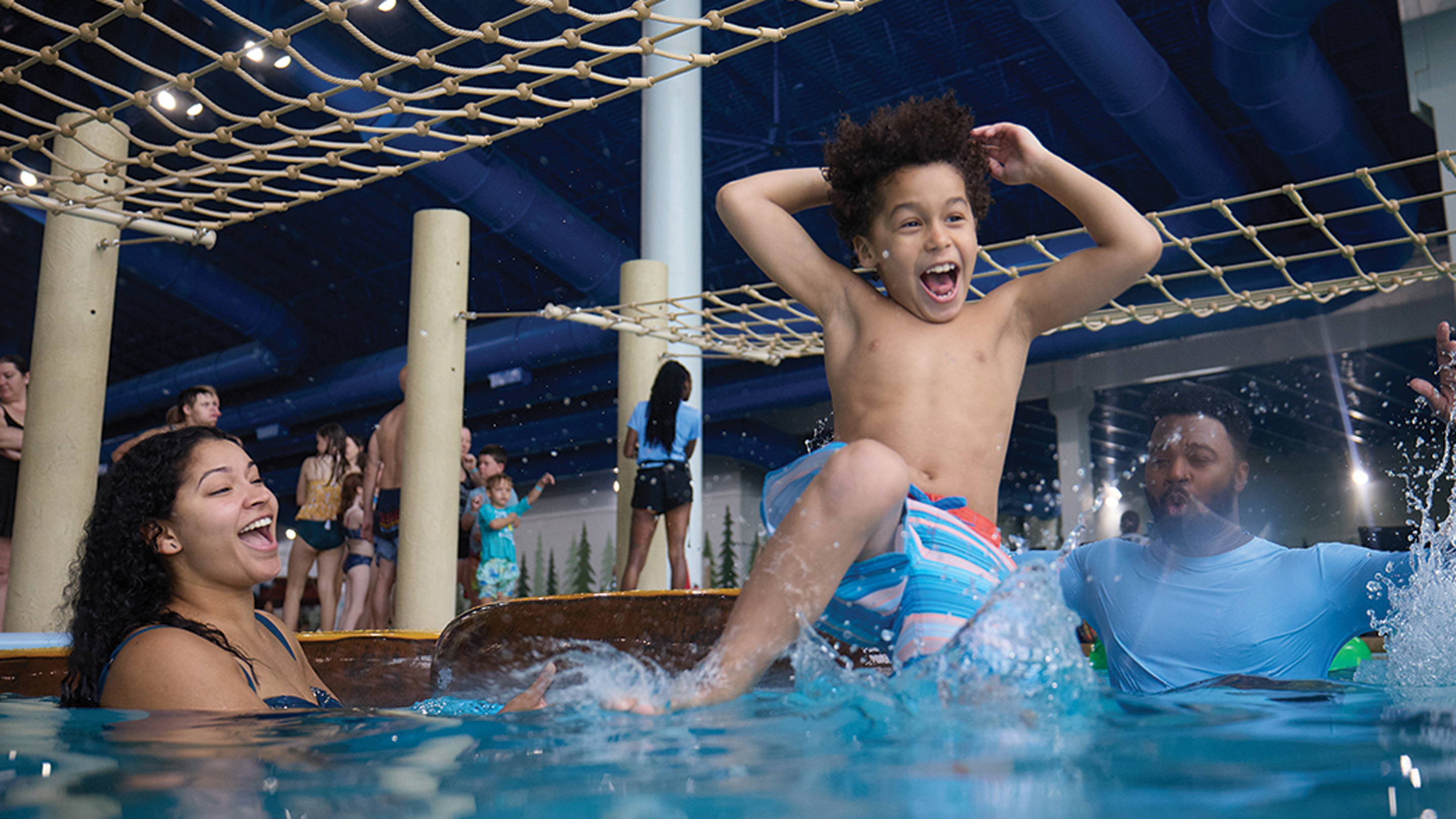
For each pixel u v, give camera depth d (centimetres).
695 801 65
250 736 102
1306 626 163
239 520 162
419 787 72
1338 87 767
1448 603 149
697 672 121
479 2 901
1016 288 172
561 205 1105
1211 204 279
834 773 74
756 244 174
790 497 148
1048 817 60
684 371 537
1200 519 170
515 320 1247
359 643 232
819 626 144
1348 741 85
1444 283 1042
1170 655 167
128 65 928
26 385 450
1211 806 62
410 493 514
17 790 73
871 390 158
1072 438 1298
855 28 962
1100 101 781
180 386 1514
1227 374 1251
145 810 66
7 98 980
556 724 104
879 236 162
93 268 423
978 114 1109
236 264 1485
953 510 143
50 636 260
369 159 1048
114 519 158
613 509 1627
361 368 1415
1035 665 120
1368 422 1459
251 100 966
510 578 612
